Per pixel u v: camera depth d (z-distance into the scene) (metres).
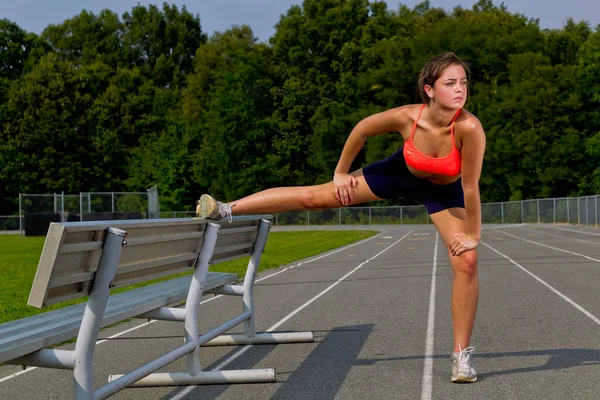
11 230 55.91
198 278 5.52
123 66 94.38
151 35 100.12
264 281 14.33
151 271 4.83
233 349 6.95
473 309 5.29
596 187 58.81
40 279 3.51
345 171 5.40
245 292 7.12
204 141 70.44
